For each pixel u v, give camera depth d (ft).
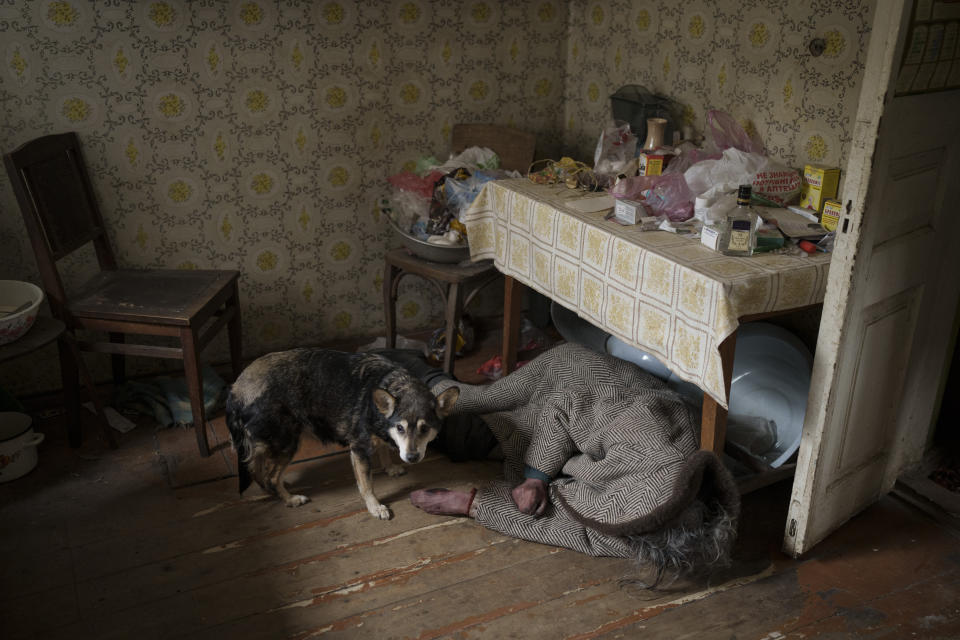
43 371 10.46
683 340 7.16
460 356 11.75
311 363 7.86
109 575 7.18
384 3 10.78
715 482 6.82
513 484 8.42
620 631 6.55
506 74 12.01
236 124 10.52
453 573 7.26
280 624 6.62
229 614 6.73
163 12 9.68
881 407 7.62
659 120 9.74
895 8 5.53
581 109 12.37
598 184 9.62
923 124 6.34
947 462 8.76
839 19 8.13
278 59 10.46
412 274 11.98
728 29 9.48
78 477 8.71
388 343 11.69
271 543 7.66
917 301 7.34
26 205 8.46
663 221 8.21
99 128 9.85
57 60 9.39
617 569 7.32
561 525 7.64
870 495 8.17
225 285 9.67
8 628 6.53
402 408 7.21
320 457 9.22
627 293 7.79
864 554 7.52
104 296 9.21
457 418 9.10
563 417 8.23
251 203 10.99
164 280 9.80
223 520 8.01
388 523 7.99
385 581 7.15
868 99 5.86
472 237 10.20
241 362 10.98
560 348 9.10
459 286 10.27
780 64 8.91
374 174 11.62
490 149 11.78
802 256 7.28
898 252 6.73
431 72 11.46
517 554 7.54
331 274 11.89
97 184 10.08
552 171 9.98
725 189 8.36
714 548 6.73
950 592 7.01
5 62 9.19
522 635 6.50
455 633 6.52
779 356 8.83
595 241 8.11
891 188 6.31
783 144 9.11
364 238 11.91
